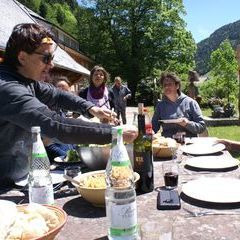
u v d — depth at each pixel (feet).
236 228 5.02
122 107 49.73
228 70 79.00
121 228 4.65
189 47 125.49
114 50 125.80
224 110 53.47
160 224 4.51
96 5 127.54
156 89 65.82
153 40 123.54
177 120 13.85
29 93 6.93
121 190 4.68
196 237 4.79
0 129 6.98
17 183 7.20
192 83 35.96
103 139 6.59
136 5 122.93
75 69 38.83
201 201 5.98
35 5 181.57
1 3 39.81
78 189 6.10
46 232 4.31
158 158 9.28
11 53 7.61
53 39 7.95
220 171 7.84
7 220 4.22
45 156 6.03
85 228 5.22
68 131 6.55
